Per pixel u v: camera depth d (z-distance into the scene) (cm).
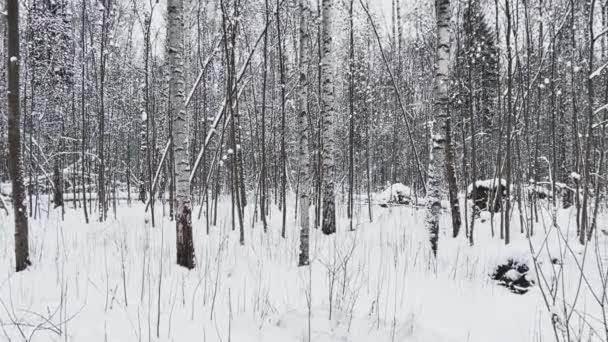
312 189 1297
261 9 1069
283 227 880
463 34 923
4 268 572
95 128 1581
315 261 656
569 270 559
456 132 1348
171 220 1083
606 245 630
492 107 1278
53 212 1291
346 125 1678
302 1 655
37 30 1134
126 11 1347
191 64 1394
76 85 1253
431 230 711
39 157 1398
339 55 1504
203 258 668
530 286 550
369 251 688
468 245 739
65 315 391
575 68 682
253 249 720
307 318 435
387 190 1539
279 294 506
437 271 627
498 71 791
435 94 727
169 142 1072
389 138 1916
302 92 643
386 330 430
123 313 425
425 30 1223
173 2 627
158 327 380
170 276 552
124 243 721
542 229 762
